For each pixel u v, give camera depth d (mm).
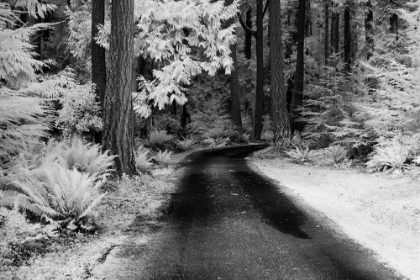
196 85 34469
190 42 15508
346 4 24125
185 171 12727
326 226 6453
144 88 14844
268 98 38875
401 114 11000
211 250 5258
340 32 35688
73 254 4930
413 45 11500
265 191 9391
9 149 6578
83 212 5750
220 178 11242
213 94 34875
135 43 14492
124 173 10039
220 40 15500
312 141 17203
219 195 8953
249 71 36406
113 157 9188
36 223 5258
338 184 10070
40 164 7379
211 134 26562
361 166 12648
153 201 8266
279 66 18141
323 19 33844
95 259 4797
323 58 32250
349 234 6016
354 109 14656
